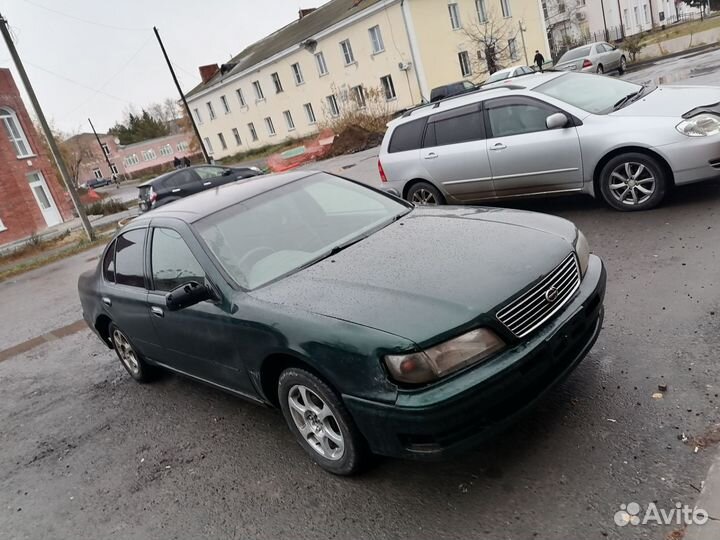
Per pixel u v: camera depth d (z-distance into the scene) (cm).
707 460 250
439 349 248
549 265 290
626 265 481
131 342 475
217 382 382
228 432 393
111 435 437
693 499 233
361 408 264
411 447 258
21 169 2556
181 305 328
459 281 279
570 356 288
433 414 242
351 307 280
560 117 598
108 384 548
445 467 294
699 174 541
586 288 308
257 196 411
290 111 4234
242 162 4384
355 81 3578
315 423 310
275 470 334
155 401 477
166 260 392
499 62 3531
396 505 277
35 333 823
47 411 520
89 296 511
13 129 2645
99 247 1719
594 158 592
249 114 4656
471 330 254
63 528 335
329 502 292
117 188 6372
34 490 387
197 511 316
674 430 274
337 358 267
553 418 307
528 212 366
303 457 340
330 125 3147
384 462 309
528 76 724
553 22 5725
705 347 333
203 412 433
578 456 274
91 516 339
